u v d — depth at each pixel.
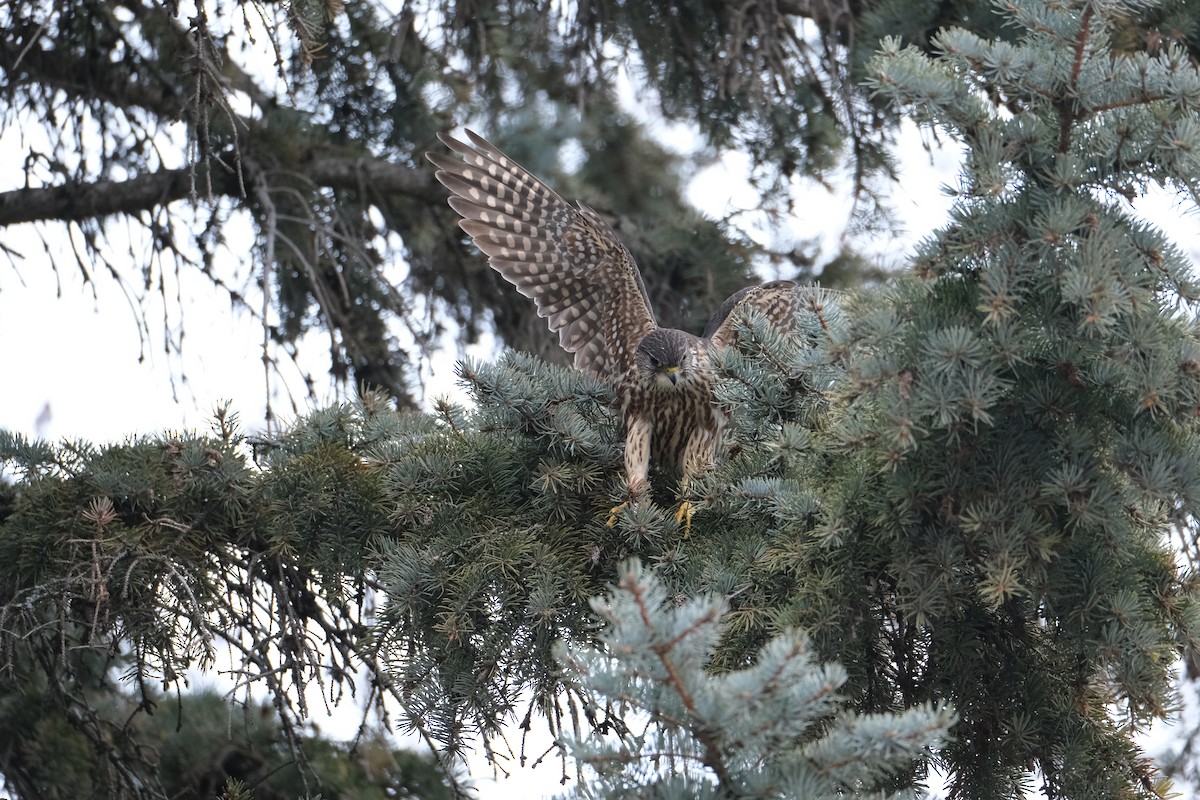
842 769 6.14
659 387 11.79
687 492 10.81
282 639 11.15
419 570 10.50
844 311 10.01
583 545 10.82
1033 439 9.02
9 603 10.47
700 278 17.86
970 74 8.97
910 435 8.41
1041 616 9.88
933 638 9.94
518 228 13.75
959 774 9.75
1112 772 9.66
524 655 10.17
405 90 17.41
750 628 9.64
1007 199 8.80
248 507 11.52
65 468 11.91
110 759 12.05
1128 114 8.62
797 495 9.59
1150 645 8.87
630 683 6.12
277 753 14.09
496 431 11.51
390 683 10.66
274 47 11.48
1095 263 8.21
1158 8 14.14
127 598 10.82
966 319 8.83
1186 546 10.10
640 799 6.27
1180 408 8.60
